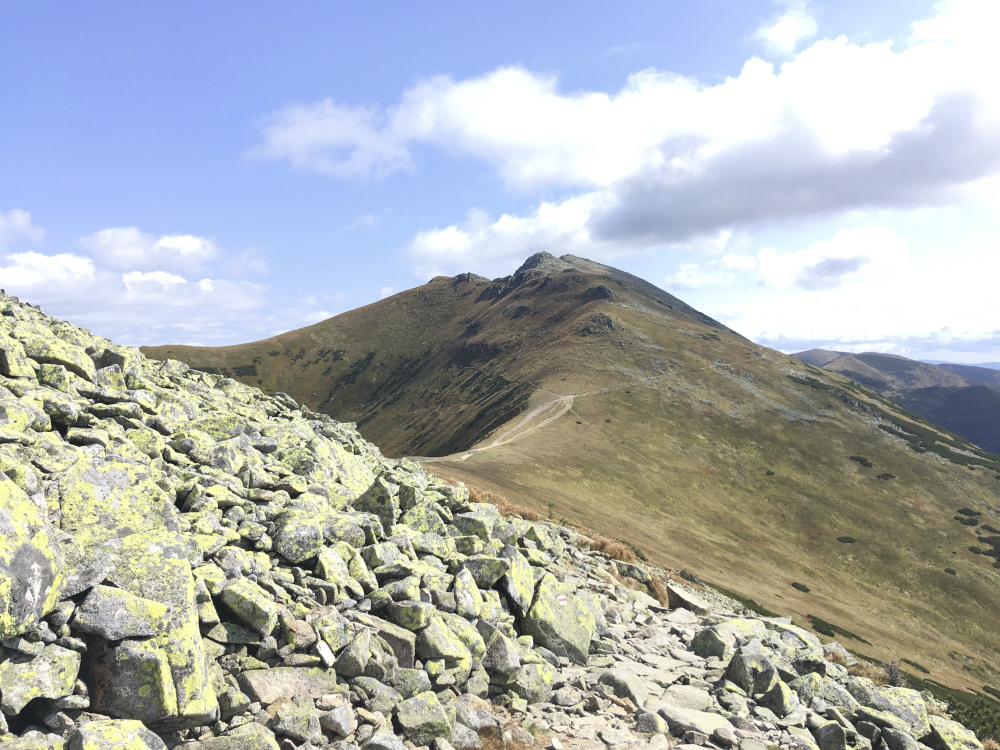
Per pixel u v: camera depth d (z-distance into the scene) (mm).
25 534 7352
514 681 13156
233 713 8797
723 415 158375
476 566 16078
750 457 139500
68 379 14195
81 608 7797
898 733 14320
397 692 10750
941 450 151000
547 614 16062
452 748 10219
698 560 72875
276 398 30984
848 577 97938
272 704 9297
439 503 21594
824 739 13391
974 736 15898
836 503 125188
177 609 8547
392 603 12461
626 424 144000
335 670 10484
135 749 6973
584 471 106062
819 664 17438
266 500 14297
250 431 19672
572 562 26016
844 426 159500
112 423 13703
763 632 21219
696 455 135375
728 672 16281
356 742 9383
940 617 89125
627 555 31031
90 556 8633
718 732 12430
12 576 6785
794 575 90062
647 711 13016
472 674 12859
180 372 25391
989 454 156875
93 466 10352
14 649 6953
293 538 12289
